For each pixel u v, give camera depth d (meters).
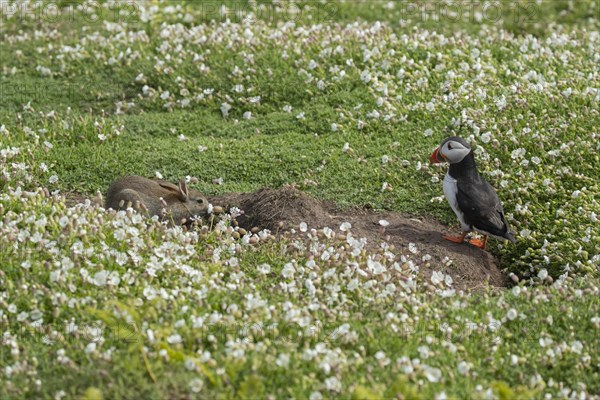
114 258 11.09
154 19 22.23
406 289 11.23
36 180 14.65
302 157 15.83
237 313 9.97
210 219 13.81
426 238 13.51
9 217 11.66
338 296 10.98
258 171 15.70
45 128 16.69
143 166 15.73
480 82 17.45
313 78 18.48
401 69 17.97
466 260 13.03
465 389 9.16
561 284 11.42
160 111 18.56
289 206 13.95
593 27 23.95
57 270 10.43
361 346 9.60
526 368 9.84
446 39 19.73
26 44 21.30
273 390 8.89
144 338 9.37
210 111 18.31
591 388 9.59
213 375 8.91
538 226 13.76
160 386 8.67
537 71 18.12
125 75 19.67
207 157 16.08
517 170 14.89
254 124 17.52
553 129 15.41
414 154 15.73
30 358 9.40
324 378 9.14
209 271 11.32
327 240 12.55
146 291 10.24
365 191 14.91
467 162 13.03
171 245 11.58
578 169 14.73
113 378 8.81
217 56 19.64
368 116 17.03
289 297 10.86
